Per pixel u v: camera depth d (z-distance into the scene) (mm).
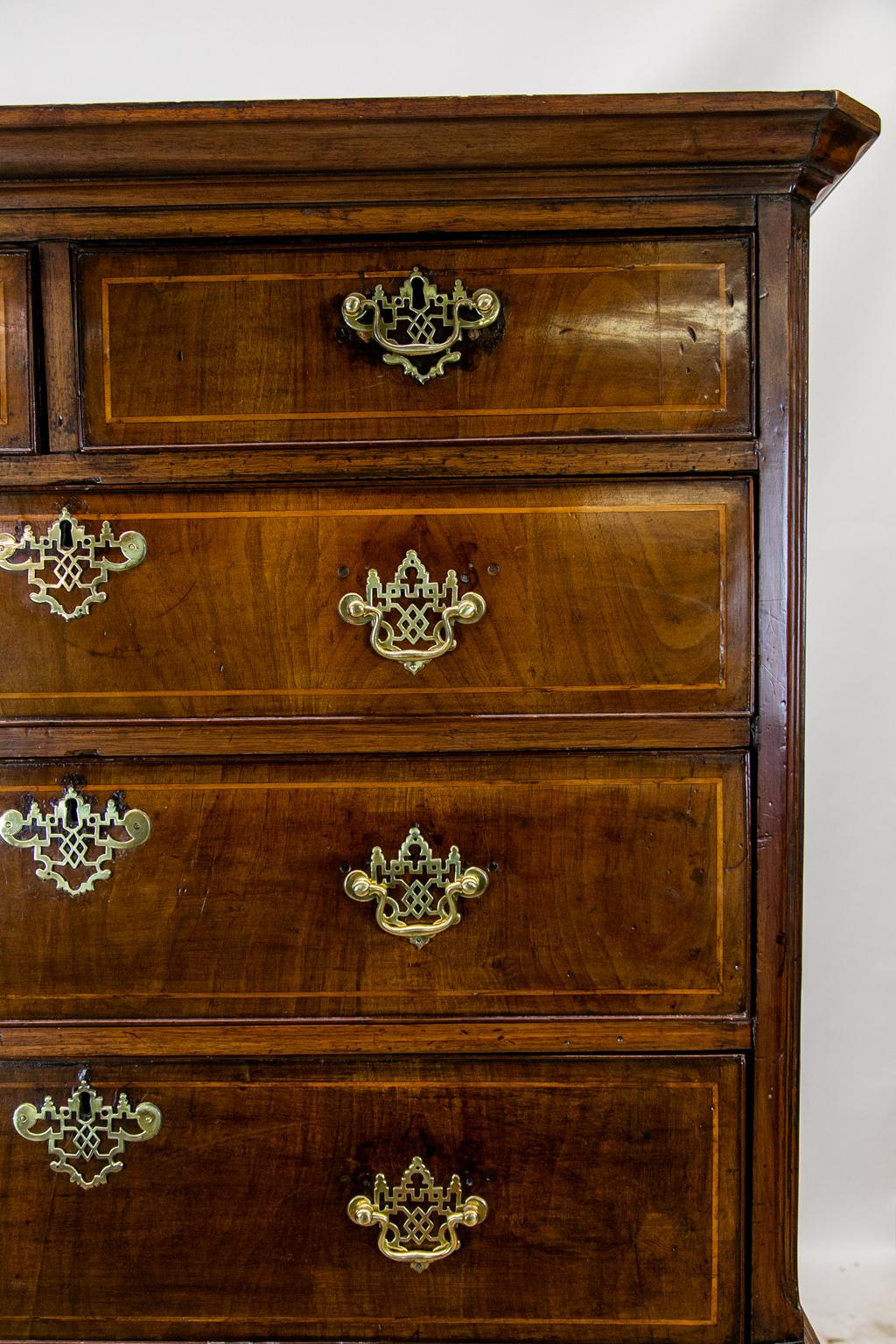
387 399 1074
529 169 1036
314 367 1074
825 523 1726
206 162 1029
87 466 1078
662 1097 1096
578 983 1093
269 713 1089
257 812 1094
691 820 1083
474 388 1070
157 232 1067
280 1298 1112
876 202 1683
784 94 992
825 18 1684
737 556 1073
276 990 1100
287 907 1098
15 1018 1108
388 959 1097
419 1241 1100
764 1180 1087
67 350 1078
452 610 1067
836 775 1750
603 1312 1104
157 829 1097
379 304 1062
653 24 1706
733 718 1077
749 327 1064
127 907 1100
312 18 1729
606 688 1079
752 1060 1089
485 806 1087
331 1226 1107
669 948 1091
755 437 1063
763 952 1084
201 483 1078
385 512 1078
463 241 1063
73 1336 1119
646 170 1037
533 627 1078
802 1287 1646
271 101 995
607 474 1070
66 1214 1112
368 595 1076
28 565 1084
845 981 1770
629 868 1087
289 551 1080
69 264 1073
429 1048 1096
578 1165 1100
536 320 1067
